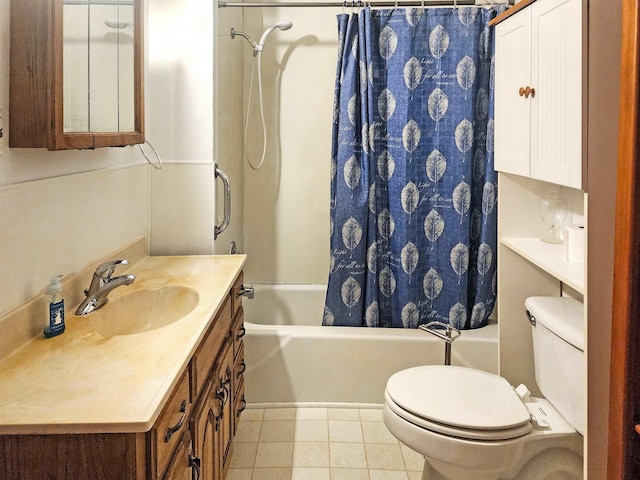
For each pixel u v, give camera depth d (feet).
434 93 8.66
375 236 8.92
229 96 9.43
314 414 8.18
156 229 7.55
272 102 10.63
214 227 7.63
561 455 5.29
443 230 8.82
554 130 4.75
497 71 6.40
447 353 7.50
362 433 7.63
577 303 5.90
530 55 5.34
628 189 3.22
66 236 4.81
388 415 5.46
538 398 6.07
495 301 8.96
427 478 5.69
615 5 3.97
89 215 5.36
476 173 8.84
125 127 5.44
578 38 4.22
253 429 7.72
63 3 4.08
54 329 4.04
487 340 8.27
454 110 8.61
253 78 10.54
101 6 4.81
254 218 10.87
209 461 4.73
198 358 4.26
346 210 8.87
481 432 4.90
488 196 8.62
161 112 7.46
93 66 4.66
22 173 4.08
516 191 6.51
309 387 8.43
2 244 3.76
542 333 5.71
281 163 10.75
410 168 8.75
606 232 4.10
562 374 5.28
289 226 10.87
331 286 8.99
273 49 10.53
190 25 7.38
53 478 2.86
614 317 3.38
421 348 8.28
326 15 10.46
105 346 3.85
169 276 5.98
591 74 4.15
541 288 6.58
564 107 4.53
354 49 8.81
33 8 3.76
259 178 10.79
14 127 3.83
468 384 5.74
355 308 8.96
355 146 8.88
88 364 3.51
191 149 7.51
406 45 8.63
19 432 2.77
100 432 2.80
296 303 10.73
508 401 5.37
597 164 4.09
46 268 4.42
